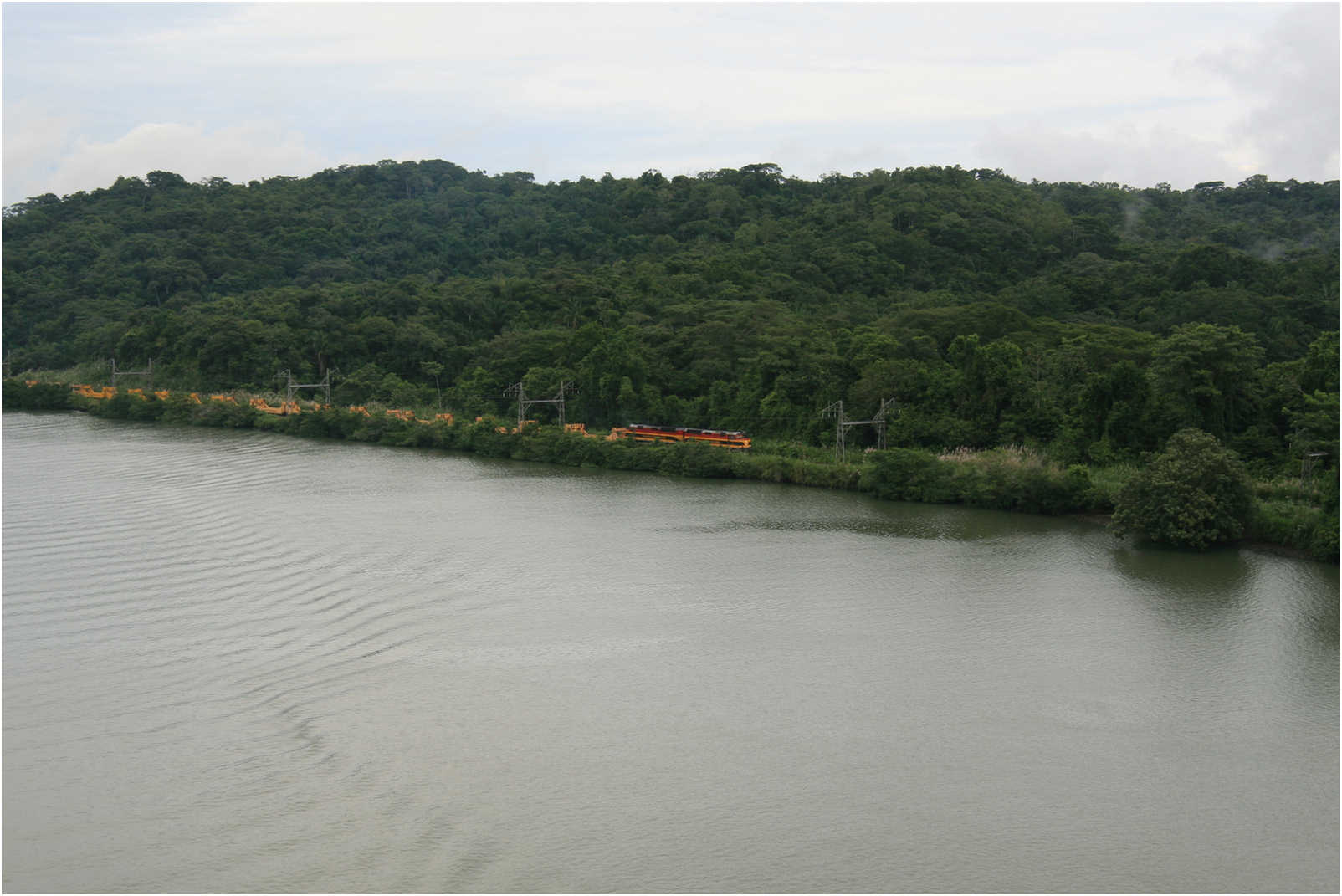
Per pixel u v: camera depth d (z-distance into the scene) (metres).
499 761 56.50
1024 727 60.72
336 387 185.75
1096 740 59.25
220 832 49.84
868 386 138.75
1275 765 56.84
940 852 49.19
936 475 116.75
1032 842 50.00
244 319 199.75
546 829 50.47
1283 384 119.31
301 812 51.56
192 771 55.00
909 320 162.62
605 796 53.28
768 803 52.91
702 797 53.34
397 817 51.22
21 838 49.25
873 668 68.56
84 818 50.81
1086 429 121.81
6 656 69.12
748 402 150.12
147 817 50.91
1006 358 132.88
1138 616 77.81
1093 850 49.44
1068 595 82.44
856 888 46.53
